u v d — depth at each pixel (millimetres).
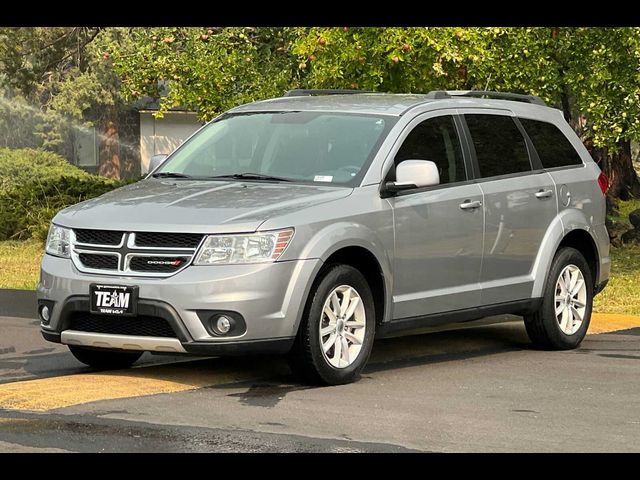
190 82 21562
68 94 39656
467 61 18938
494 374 10562
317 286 9688
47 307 9891
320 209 9781
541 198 12031
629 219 27266
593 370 10844
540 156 12297
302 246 9531
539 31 19516
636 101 19156
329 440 7785
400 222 10430
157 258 9422
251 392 9461
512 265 11711
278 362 11047
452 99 11641
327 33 18234
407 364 11156
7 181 37188
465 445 7723
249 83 21312
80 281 9594
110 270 9562
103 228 9625
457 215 11008
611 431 8227
